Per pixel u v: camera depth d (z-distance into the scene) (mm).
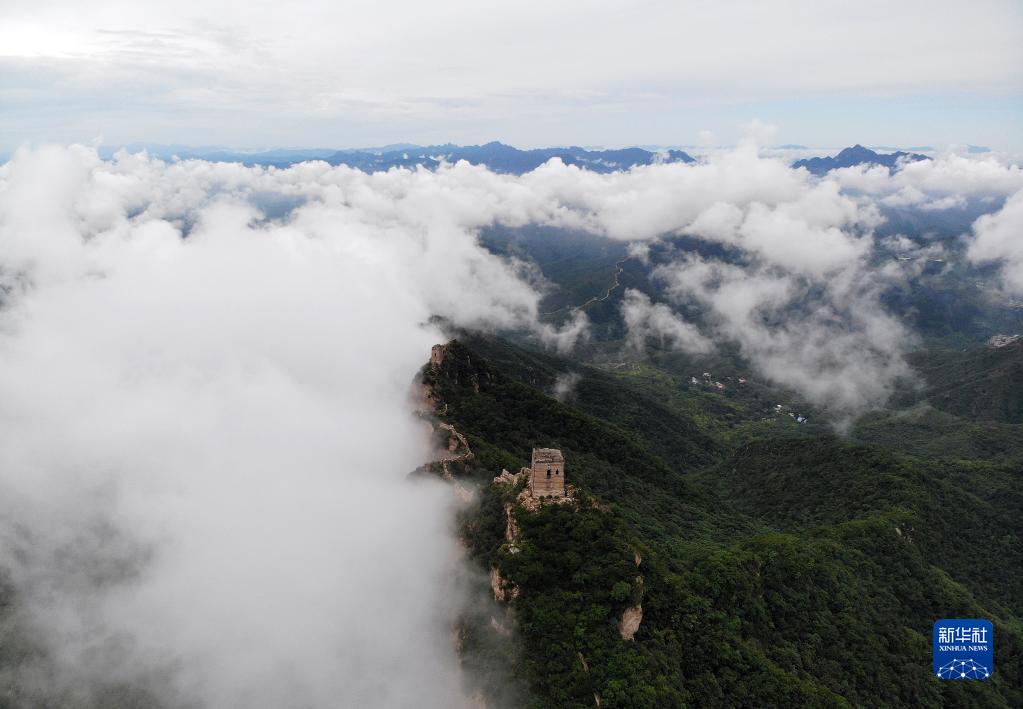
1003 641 117938
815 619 105188
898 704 97875
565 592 85500
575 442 178875
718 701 81688
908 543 140375
